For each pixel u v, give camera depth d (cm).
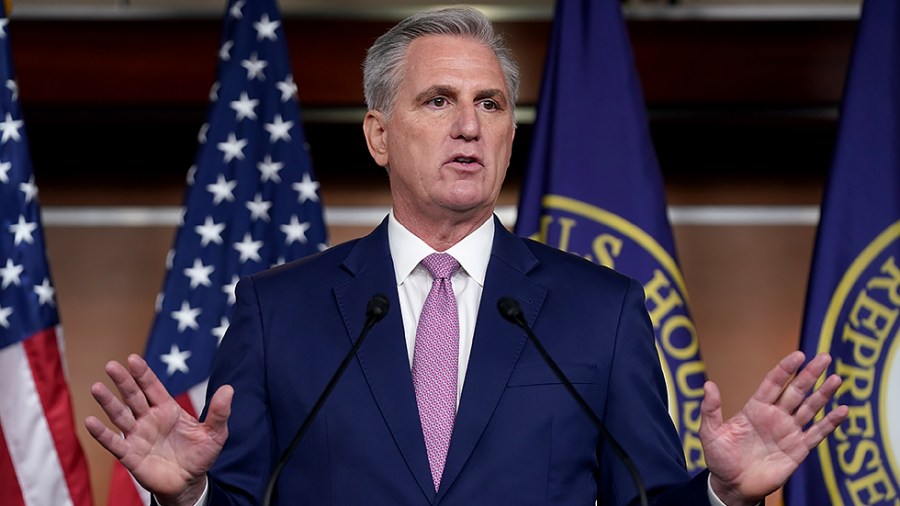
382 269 498
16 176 829
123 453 417
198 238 844
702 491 437
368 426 457
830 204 812
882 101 819
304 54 978
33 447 809
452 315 485
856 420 783
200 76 977
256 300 498
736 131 985
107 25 980
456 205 488
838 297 798
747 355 973
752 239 986
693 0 975
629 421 468
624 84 846
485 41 515
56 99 973
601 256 822
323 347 477
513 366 466
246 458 469
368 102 535
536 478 450
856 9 970
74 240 986
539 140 851
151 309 982
